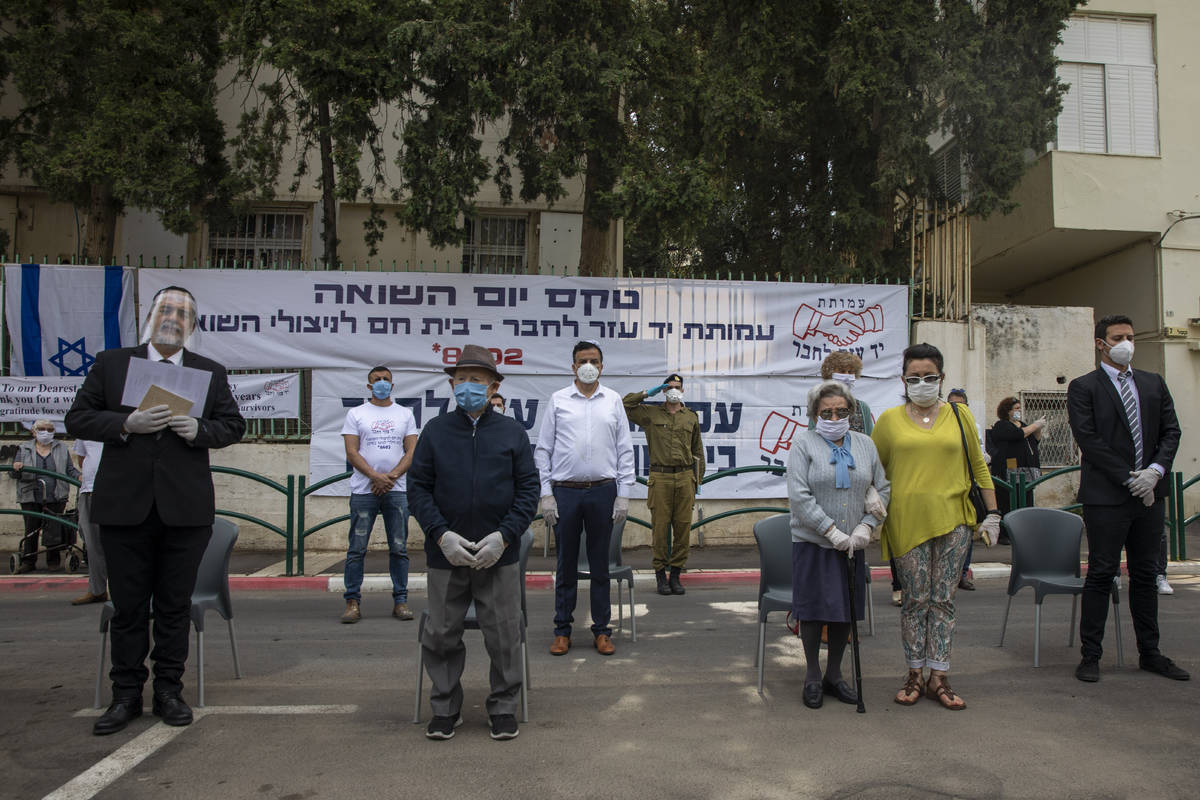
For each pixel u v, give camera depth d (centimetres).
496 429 420
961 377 1120
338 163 992
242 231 1359
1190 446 1334
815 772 368
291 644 607
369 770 371
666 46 1055
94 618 695
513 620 415
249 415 1017
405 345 1034
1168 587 779
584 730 423
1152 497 502
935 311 1135
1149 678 514
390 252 1368
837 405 457
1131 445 511
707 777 363
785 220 1370
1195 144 1372
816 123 1222
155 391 410
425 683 509
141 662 435
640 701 470
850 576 451
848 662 554
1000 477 1063
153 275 1009
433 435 417
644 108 1045
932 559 468
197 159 1141
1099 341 530
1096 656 512
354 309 1032
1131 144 1369
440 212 968
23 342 1001
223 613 510
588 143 998
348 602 683
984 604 745
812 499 448
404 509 702
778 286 1078
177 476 420
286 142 1189
